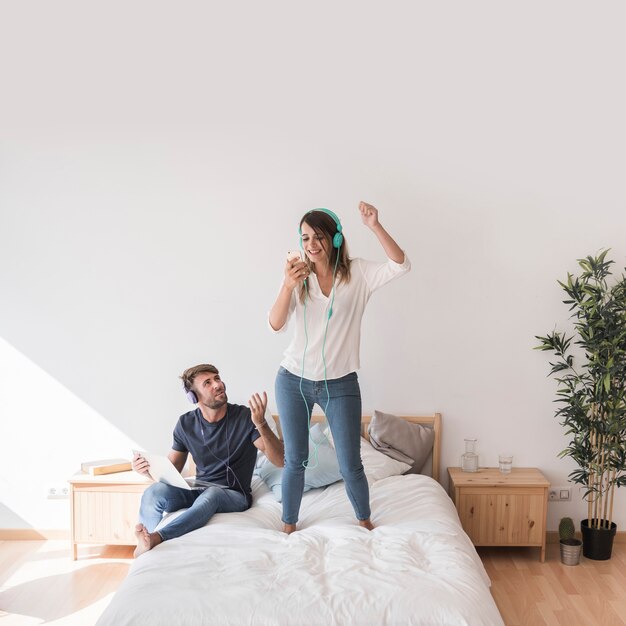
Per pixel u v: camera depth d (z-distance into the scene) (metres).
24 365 4.18
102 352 4.18
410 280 4.09
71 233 4.14
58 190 4.12
